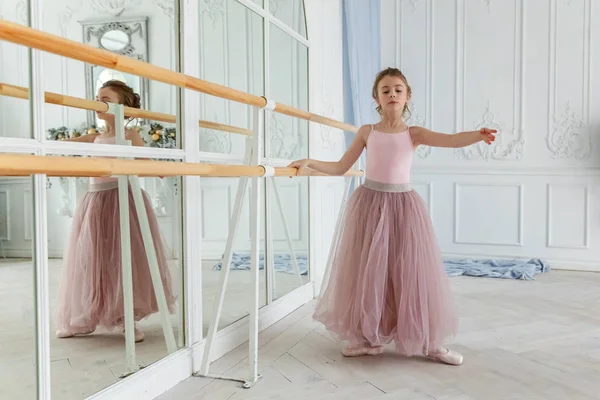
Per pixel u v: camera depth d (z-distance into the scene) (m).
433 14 4.34
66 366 1.44
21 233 1.25
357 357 2.07
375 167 2.17
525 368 1.94
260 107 1.84
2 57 1.23
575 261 4.07
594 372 1.89
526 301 3.01
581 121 4.04
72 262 1.47
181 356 1.82
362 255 2.09
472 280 3.64
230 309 2.23
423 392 1.72
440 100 4.36
